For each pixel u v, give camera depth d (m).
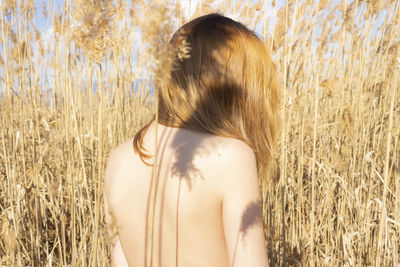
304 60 2.52
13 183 2.39
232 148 0.76
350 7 2.71
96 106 2.35
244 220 0.71
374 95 2.60
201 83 0.84
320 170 2.76
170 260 0.79
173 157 0.80
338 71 2.97
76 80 2.30
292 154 2.75
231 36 0.88
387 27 2.57
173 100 0.86
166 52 0.60
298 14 2.51
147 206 0.84
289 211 2.63
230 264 0.71
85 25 1.40
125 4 2.34
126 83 2.57
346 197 2.49
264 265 0.71
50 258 2.27
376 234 2.27
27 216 2.55
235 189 0.73
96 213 1.74
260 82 0.90
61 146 2.69
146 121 2.77
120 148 1.00
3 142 2.37
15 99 2.59
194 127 0.82
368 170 2.56
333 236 2.66
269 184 2.28
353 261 2.15
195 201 0.75
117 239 1.01
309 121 2.82
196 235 0.76
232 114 0.85
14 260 2.23
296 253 2.45
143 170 0.87
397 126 2.31
